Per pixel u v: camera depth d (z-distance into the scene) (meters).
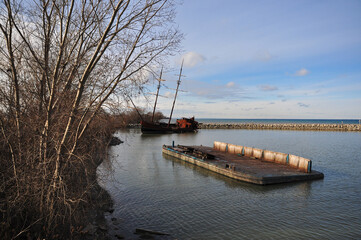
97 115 6.55
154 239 8.13
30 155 6.23
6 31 5.92
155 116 79.25
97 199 10.98
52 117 6.17
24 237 6.21
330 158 23.86
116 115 6.68
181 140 45.50
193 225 9.17
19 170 6.18
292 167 17.23
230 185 14.39
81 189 7.06
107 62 6.59
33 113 6.44
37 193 6.14
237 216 9.95
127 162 21.89
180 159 23.67
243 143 40.03
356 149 30.89
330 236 8.28
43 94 6.59
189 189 13.69
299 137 52.75
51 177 6.32
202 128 95.44
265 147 34.00
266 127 95.94
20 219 6.54
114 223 9.21
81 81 6.06
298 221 9.45
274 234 8.44
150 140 44.62
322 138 49.53
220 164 18.11
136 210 10.61
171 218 9.80
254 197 12.20
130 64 6.35
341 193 12.70
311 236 8.30
